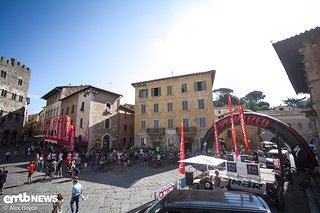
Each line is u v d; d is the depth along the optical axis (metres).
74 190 7.46
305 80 11.68
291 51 9.09
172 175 14.69
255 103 55.81
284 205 8.15
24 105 40.06
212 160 10.55
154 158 19.36
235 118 16.12
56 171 15.50
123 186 11.57
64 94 35.91
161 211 4.20
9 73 36.88
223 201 4.21
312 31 7.72
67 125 22.98
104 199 9.24
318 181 9.56
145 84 32.06
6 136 35.75
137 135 30.94
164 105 29.88
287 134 13.41
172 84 30.06
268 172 12.66
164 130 28.86
